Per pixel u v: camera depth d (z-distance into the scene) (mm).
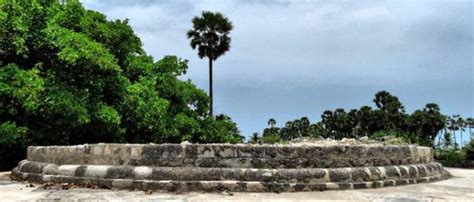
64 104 13273
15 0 13984
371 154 9719
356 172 9148
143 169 8680
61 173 9438
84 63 14289
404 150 10727
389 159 10148
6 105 13922
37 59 15047
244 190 8289
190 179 8422
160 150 8773
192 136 20875
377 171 9523
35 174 9867
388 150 10172
